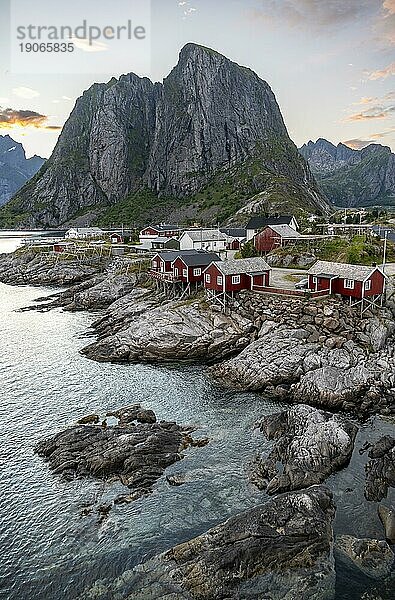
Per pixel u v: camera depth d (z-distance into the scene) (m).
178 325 58.00
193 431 38.78
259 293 60.62
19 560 26.14
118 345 59.16
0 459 35.28
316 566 24.09
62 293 103.31
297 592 22.83
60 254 141.12
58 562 25.86
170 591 22.98
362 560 24.66
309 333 52.72
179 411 43.00
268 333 54.56
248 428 39.12
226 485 31.41
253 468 33.09
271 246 94.31
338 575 23.77
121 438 35.50
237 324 58.00
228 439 37.38
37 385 49.97
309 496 27.11
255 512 26.02
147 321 60.41
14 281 127.38
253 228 115.19
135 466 33.03
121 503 30.11
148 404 44.75
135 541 27.06
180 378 51.16
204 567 23.53
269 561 23.89
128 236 171.88
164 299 72.75
